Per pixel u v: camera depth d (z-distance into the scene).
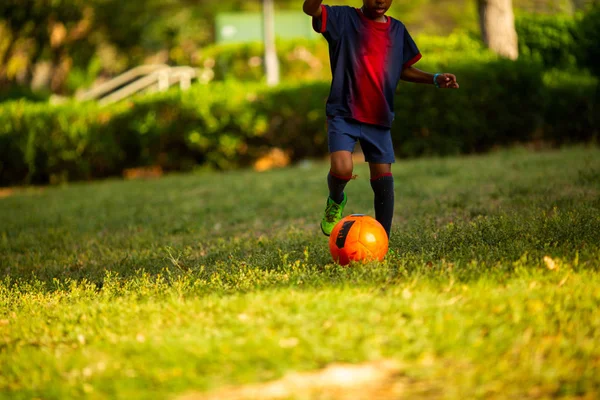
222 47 38.94
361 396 4.81
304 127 25.28
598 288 6.46
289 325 5.95
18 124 24.58
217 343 5.68
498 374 4.90
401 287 6.91
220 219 14.02
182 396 4.99
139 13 51.09
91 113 25.20
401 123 23.77
